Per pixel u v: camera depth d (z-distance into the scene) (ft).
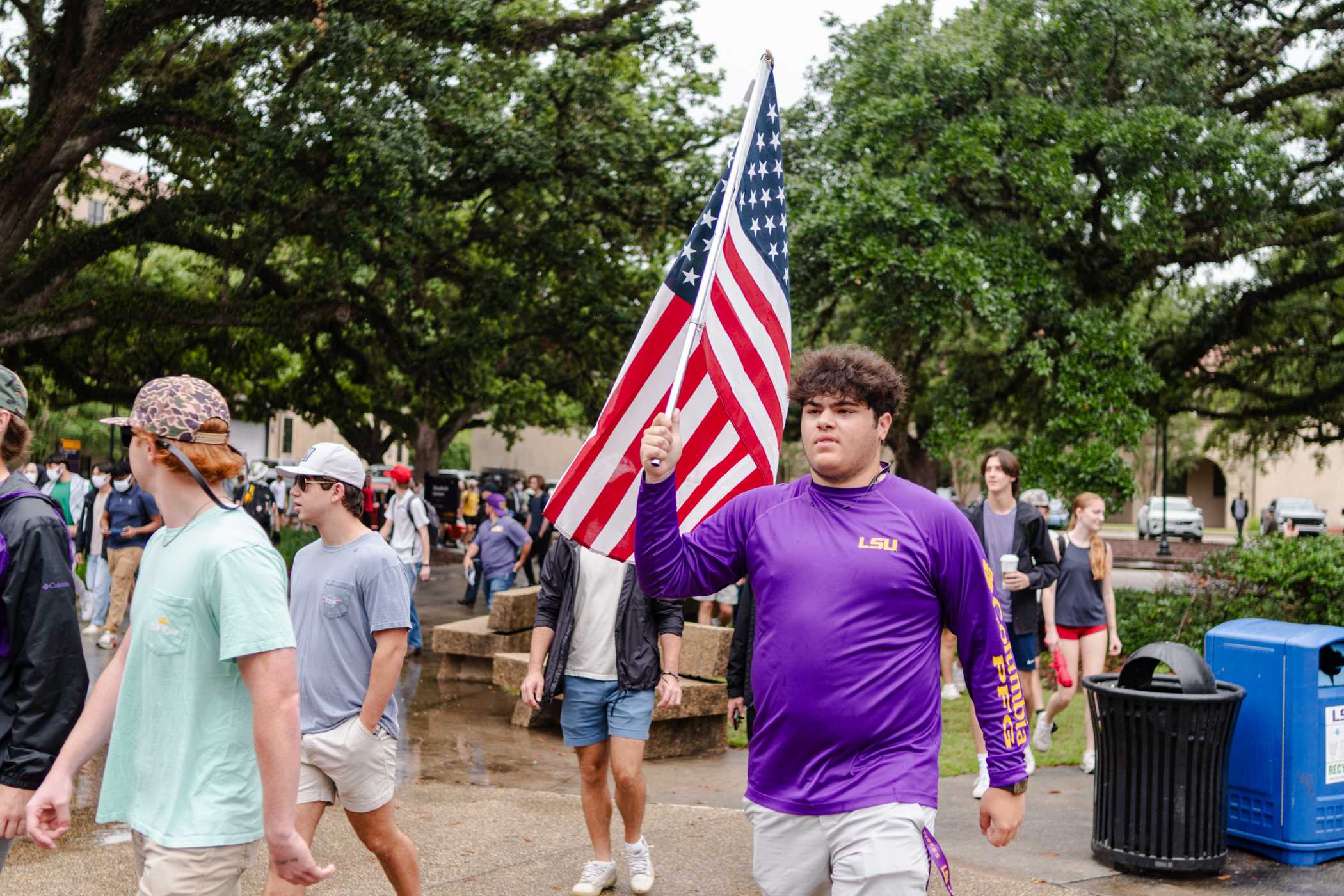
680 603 16.89
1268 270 59.72
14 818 9.93
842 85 53.31
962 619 9.62
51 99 50.39
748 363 12.52
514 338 76.48
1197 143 49.37
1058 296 50.44
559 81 60.70
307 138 51.52
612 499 12.21
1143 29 49.34
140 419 8.92
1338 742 18.75
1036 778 24.32
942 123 50.19
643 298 72.08
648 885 16.42
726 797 23.04
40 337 55.62
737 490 12.50
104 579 40.32
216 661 8.79
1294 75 57.93
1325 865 18.51
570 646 16.29
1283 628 19.31
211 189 58.34
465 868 17.57
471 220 70.33
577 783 23.44
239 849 8.73
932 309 49.42
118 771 9.00
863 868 8.93
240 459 9.21
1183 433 169.07
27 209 50.72
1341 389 64.44
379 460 120.47
